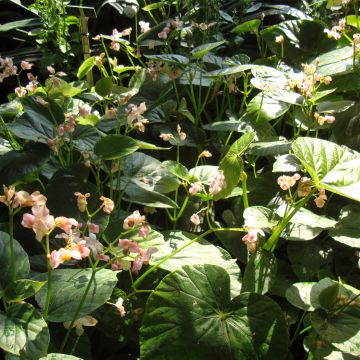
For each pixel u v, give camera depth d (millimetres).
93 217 697
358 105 993
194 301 619
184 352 589
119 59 1370
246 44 1490
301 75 926
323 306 631
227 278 640
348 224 793
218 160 1037
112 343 695
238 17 1470
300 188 699
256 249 723
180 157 1035
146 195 776
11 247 535
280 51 1225
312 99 901
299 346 769
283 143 912
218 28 1336
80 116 859
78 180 737
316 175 674
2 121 889
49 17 1258
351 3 1416
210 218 881
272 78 984
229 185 746
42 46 1410
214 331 601
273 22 1555
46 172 840
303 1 1558
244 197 793
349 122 988
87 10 1155
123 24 1533
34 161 772
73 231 565
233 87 1063
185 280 630
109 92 933
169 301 614
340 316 630
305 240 820
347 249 854
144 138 1055
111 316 668
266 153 899
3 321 485
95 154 759
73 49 1298
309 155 718
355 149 968
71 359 508
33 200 520
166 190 779
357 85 1027
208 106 1195
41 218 488
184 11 1451
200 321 607
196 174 832
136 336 681
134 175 786
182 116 1092
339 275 824
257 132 986
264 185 919
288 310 754
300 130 1004
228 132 1089
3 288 543
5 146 913
